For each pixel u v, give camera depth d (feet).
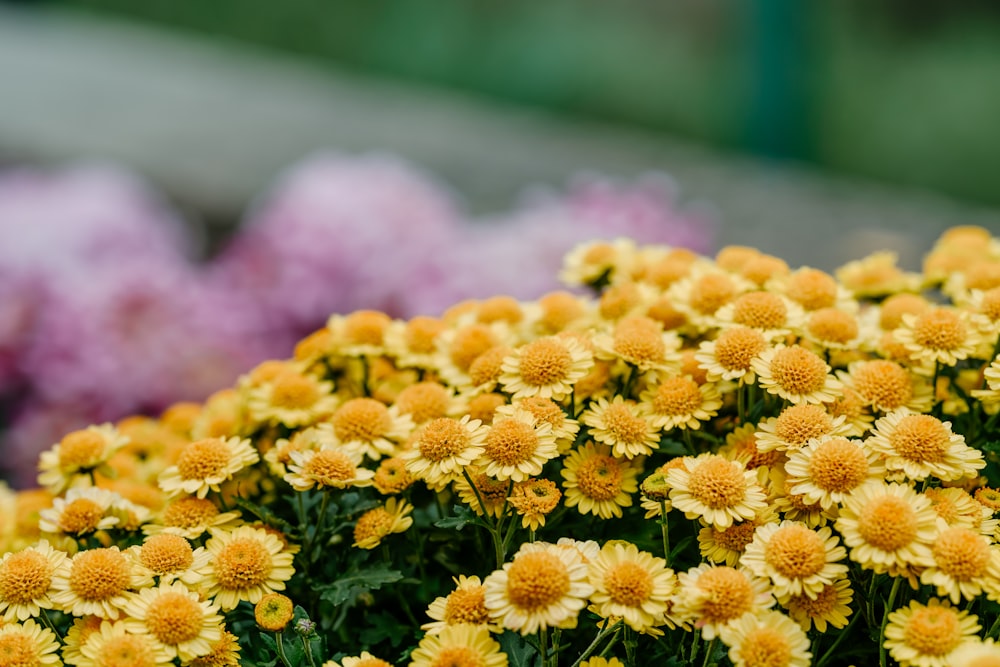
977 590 2.04
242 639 2.24
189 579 2.17
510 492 2.20
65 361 4.25
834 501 2.12
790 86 8.34
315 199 4.61
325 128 7.91
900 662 2.11
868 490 2.11
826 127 8.51
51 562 2.18
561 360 2.28
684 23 10.22
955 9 9.78
